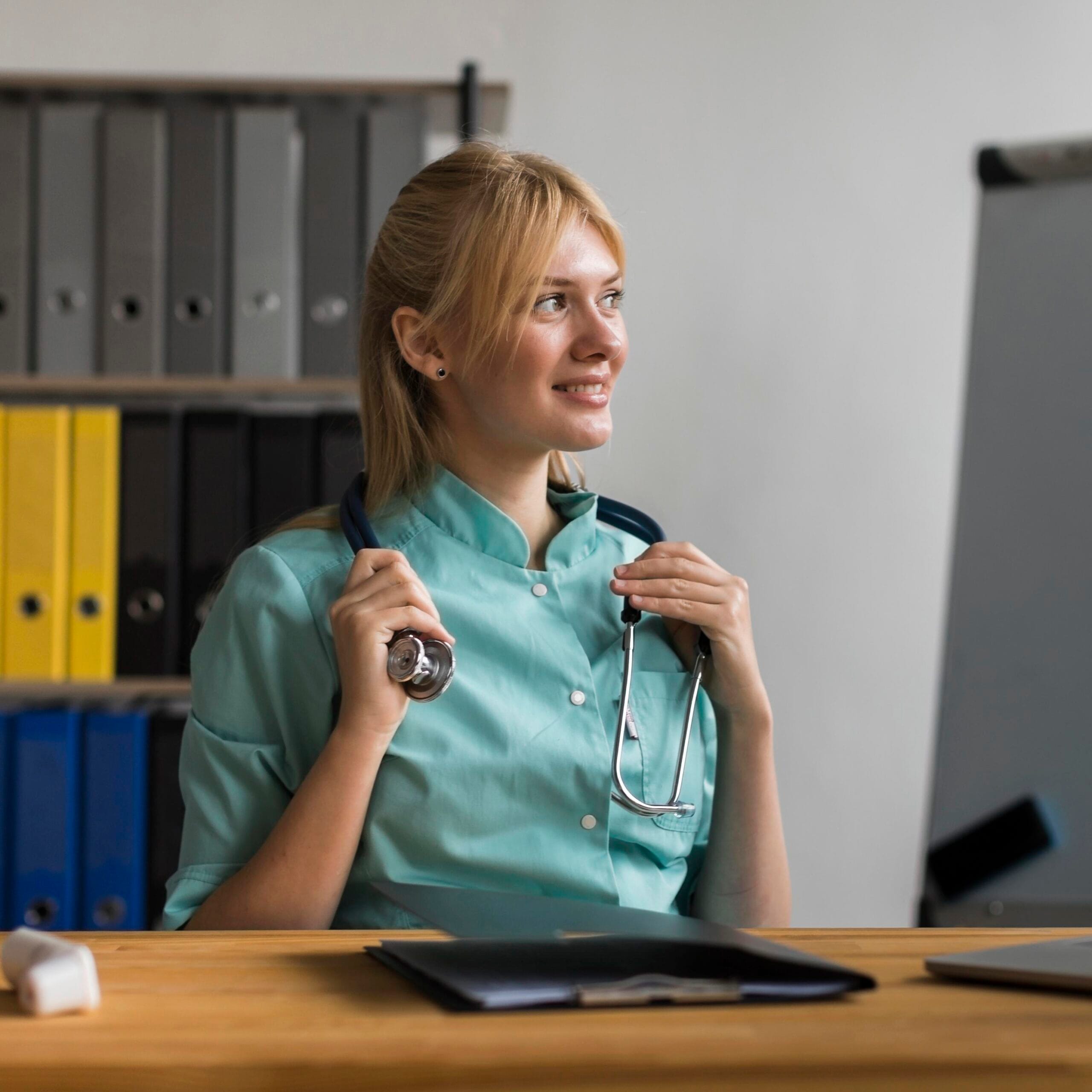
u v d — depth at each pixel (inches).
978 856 90.4
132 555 76.7
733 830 42.0
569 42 97.4
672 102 98.2
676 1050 18.1
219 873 38.9
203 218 76.9
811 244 98.8
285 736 39.9
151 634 76.6
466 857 38.0
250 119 77.0
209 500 77.2
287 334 76.8
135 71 94.1
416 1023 19.7
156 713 77.1
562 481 47.6
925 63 99.3
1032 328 93.9
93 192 77.2
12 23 93.7
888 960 25.5
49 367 77.0
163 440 76.9
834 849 97.8
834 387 98.7
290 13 95.1
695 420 98.5
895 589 98.2
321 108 81.1
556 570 42.9
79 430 76.6
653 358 98.4
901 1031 19.3
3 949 22.0
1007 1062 18.1
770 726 41.6
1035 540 92.3
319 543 42.1
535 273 38.6
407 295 42.3
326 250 77.1
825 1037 18.8
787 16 98.7
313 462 77.6
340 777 36.2
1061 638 90.7
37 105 79.0
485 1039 18.6
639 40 98.0
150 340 76.7
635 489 98.2
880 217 99.0
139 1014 20.5
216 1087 17.7
